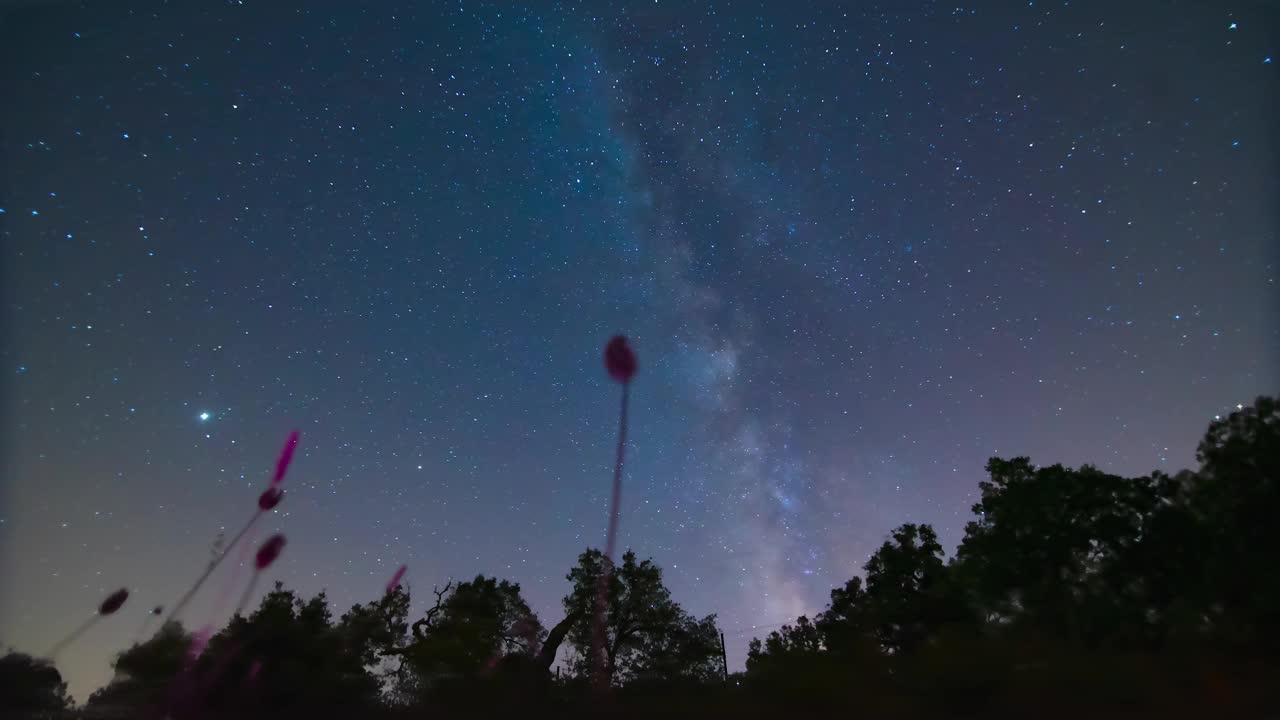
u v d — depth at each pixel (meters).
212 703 13.21
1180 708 8.46
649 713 10.62
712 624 31.42
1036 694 9.49
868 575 28.12
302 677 14.16
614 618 30.44
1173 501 19.22
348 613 22.80
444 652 20.62
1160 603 17.34
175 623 14.46
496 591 26.73
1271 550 14.53
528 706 12.23
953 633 11.09
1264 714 8.04
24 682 12.61
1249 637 12.25
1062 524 20.48
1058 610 16.81
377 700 14.32
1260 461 15.53
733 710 10.31
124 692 13.52
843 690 10.43
